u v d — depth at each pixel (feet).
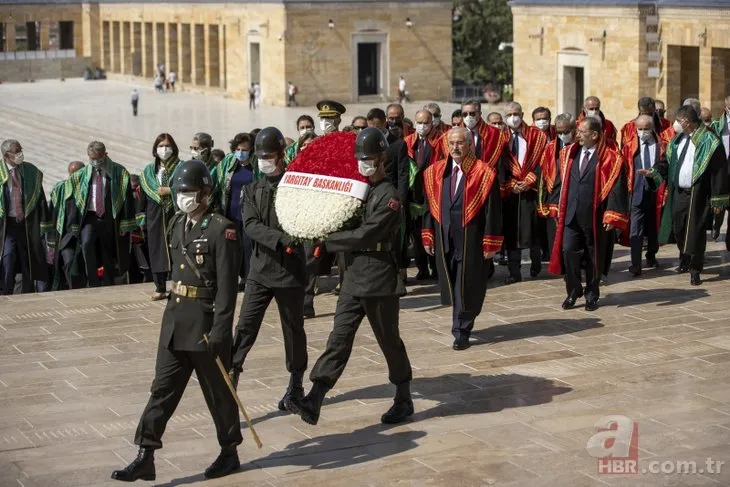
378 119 53.67
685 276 56.85
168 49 263.70
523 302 51.90
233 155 53.36
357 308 35.06
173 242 31.60
